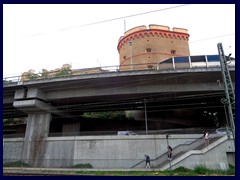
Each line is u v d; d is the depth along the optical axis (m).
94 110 36.97
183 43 51.91
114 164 25.38
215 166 20.38
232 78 27.50
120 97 31.00
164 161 23.02
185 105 36.34
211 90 27.78
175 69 26.48
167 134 25.50
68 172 20.11
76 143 27.52
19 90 31.27
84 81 28.88
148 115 39.66
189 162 20.59
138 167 24.17
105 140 26.77
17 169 23.19
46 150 28.09
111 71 27.97
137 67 47.38
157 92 28.62
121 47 52.88
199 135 25.00
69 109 34.62
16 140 29.91
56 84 29.73
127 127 36.78
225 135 21.47
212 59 27.33
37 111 30.95
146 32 50.03
